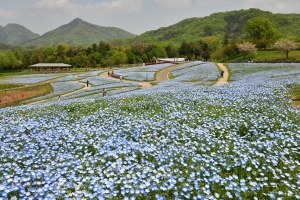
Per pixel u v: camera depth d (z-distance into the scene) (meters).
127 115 13.73
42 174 6.54
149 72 72.94
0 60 128.00
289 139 8.88
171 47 177.25
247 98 17.36
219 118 12.33
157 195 5.35
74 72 103.94
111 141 8.87
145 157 7.87
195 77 51.47
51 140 9.50
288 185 5.96
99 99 21.47
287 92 20.64
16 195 5.64
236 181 6.44
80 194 5.58
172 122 11.77
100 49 159.50
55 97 42.09
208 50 172.38
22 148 8.90
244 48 94.94
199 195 5.37
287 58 81.25
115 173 6.61
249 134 10.26
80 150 8.77
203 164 7.20
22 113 16.38
